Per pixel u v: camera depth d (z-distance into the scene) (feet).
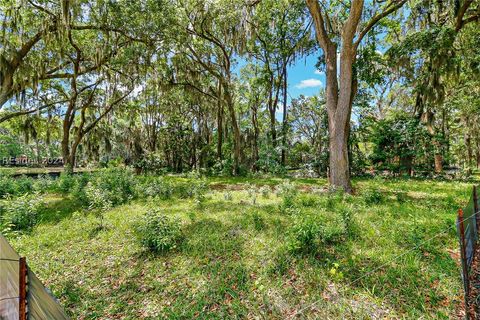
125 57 39.78
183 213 19.94
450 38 32.94
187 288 9.93
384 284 9.37
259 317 8.11
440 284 9.22
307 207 20.22
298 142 67.62
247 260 11.78
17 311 4.36
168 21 39.19
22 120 53.06
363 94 47.62
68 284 10.47
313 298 8.80
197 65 53.88
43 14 35.35
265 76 57.72
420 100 44.42
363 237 13.47
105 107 57.57
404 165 45.16
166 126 74.74
